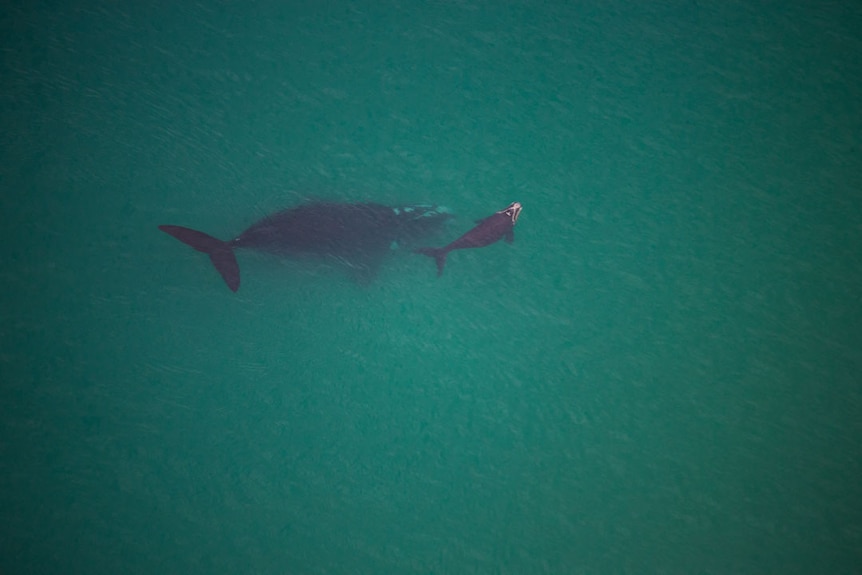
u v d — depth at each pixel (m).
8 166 92.44
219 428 87.38
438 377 90.06
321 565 84.25
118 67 97.38
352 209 93.44
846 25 104.50
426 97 99.25
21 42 97.12
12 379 87.12
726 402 90.12
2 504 84.00
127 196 92.69
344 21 102.12
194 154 94.81
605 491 87.31
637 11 104.62
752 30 103.94
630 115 99.44
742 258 94.56
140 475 85.62
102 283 90.06
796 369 91.19
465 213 94.56
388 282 92.19
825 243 95.25
